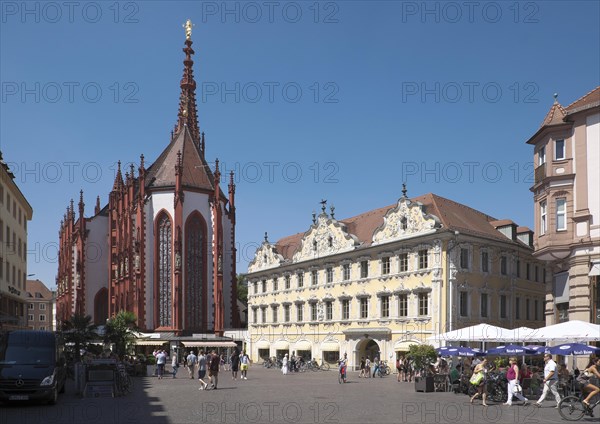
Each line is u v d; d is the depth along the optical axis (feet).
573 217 131.13
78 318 174.70
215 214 352.08
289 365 226.17
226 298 363.35
